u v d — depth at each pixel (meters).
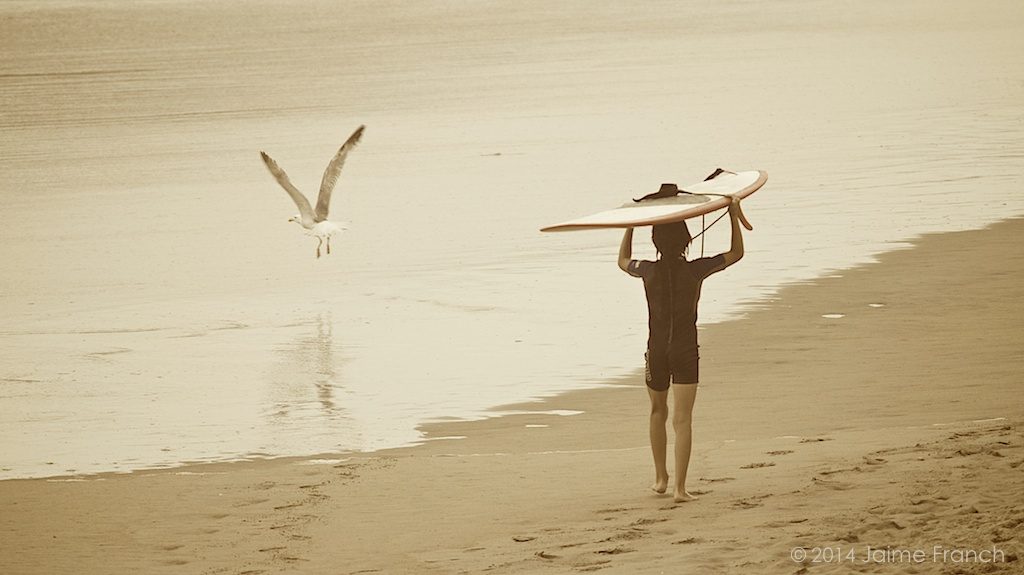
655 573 10.47
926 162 47.31
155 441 20.08
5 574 12.34
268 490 15.29
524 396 21.91
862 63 90.88
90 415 21.86
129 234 42.06
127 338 28.03
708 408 19.84
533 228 39.34
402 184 49.44
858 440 15.61
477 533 12.74
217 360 25.73
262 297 31.84
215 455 19.19
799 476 13.77
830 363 22.34
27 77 100.56
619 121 65.81
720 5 166.88
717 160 51.59
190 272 35.62
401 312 29.34
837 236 34.44
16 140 67.06
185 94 86.94
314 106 78.44
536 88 83.31
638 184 47.25
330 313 29.64
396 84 88.88
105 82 95.69
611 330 26.62
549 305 29.22
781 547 10.67
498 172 51.38
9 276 35.81
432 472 15.83
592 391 22.05
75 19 168.38
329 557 12.31
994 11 140.00
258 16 168.75
